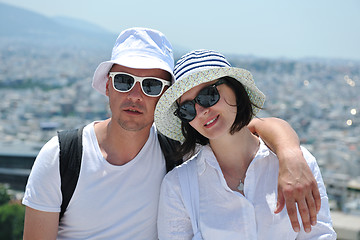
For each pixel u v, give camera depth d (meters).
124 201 1.23
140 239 1.25
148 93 1.21
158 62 1.20
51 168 1.19
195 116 1.12
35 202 1.17
